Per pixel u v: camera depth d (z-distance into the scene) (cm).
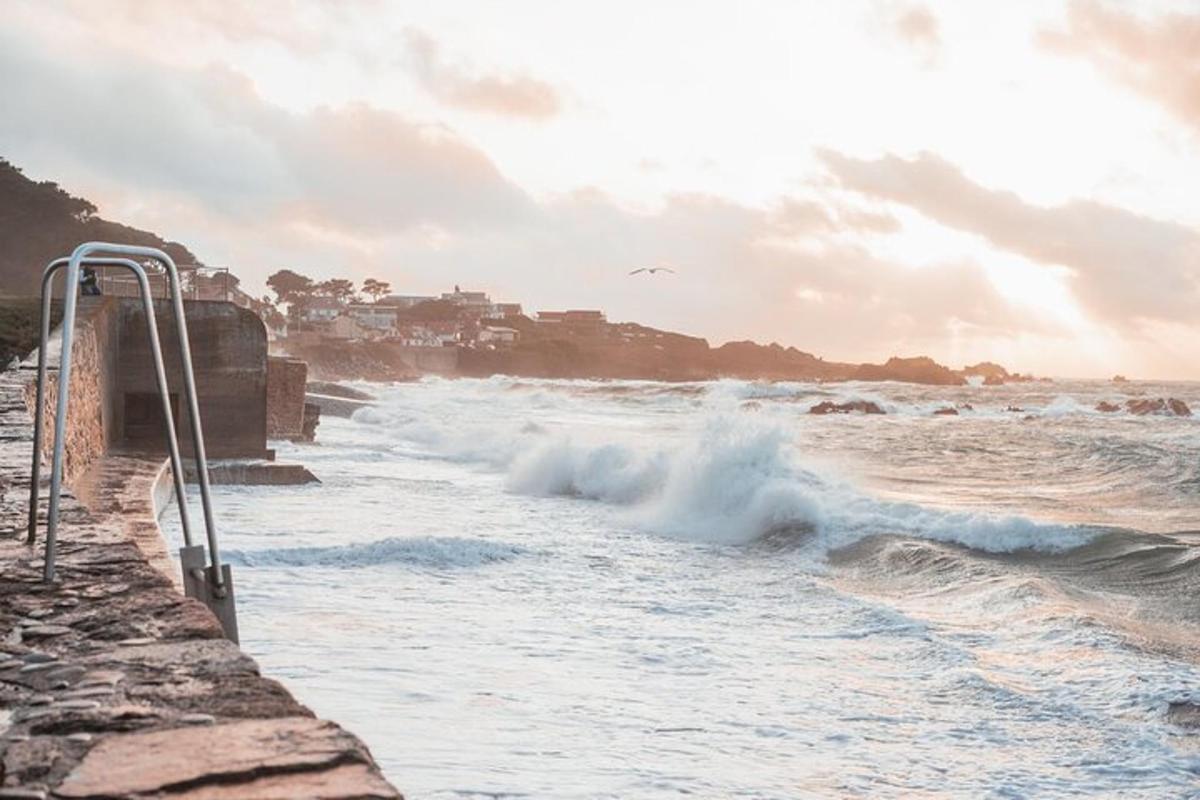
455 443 3697
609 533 1848
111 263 450
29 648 338
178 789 224
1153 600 1367
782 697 911
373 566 1419
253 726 263
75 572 445
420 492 2317
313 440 3634
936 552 1577
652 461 2297
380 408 5803
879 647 1093
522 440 3466
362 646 1007
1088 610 1286
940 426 5178
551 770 703
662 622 1188
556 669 963
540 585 1367
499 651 1018
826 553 1678
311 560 1430
